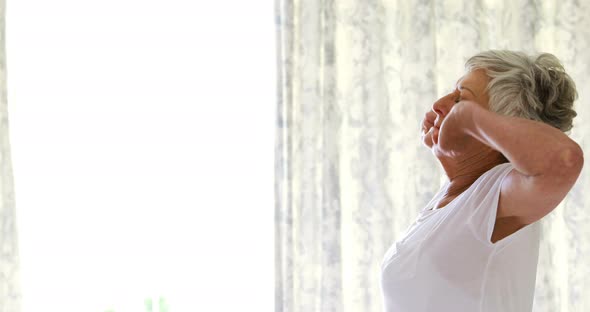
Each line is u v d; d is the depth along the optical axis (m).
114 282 2.77
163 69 2.81
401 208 2.72
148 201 2.79
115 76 2.79
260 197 2.82
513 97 1.01
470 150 1.06
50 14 2.75
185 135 2.81
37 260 2.72
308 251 2.62
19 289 2.54
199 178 2.81
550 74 1.03
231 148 2.82
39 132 2.73
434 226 1.02
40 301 2.72
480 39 2.75
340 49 2.73
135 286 2.78
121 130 2.79
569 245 2.71
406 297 1.03
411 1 2.74
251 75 2.83
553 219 2.73
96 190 2.77
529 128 0.83
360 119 2.70
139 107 2.80
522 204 0.89
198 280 2.80
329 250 2.63
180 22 2.82
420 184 2.69
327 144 2.64
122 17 2.80
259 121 2.83
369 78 2.70
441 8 2.77
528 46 2.72
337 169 2.64
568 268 2.71
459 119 0.92
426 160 2.69
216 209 2.81
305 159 2.64
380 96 2.71
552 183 0.81
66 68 2.76
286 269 2.57
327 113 2.65
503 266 0.97
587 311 2.70
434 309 1.00
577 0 2.78
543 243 2.65
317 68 2.66
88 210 2.76
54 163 2.74
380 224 2.68
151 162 2.80
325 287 2.62
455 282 0.97
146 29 2.81
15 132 2.72
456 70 2.76
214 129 2.82
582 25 2.77
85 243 2.76
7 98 2.59
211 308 2.80
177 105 2.81
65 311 2.74
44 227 2.73
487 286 0.97
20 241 2.70
